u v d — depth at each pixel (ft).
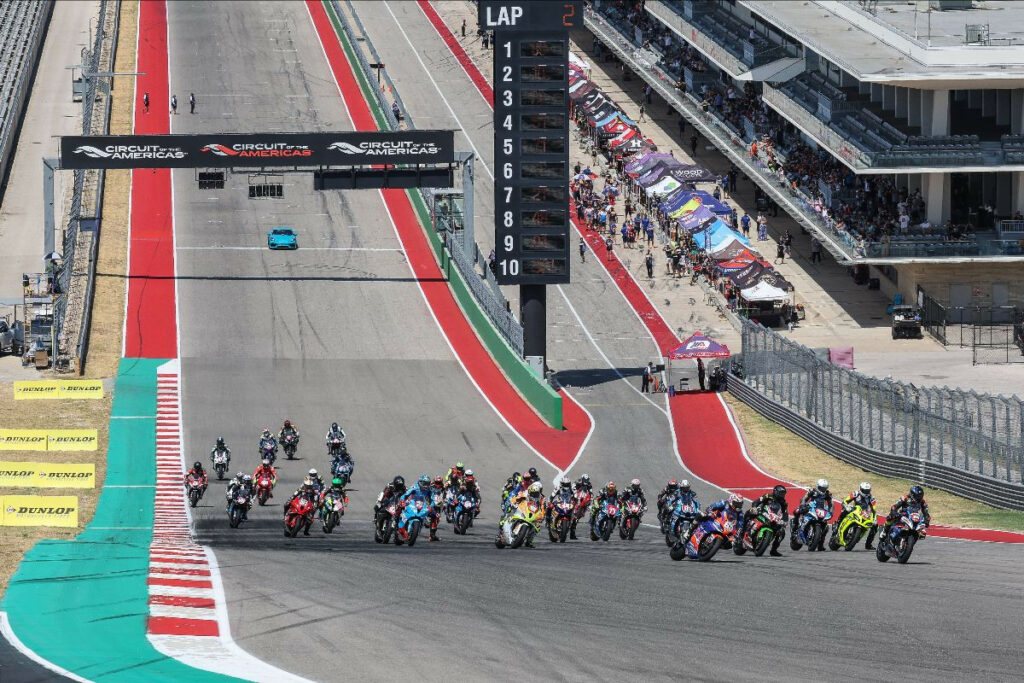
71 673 341.41
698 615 396.16
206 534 611.06
